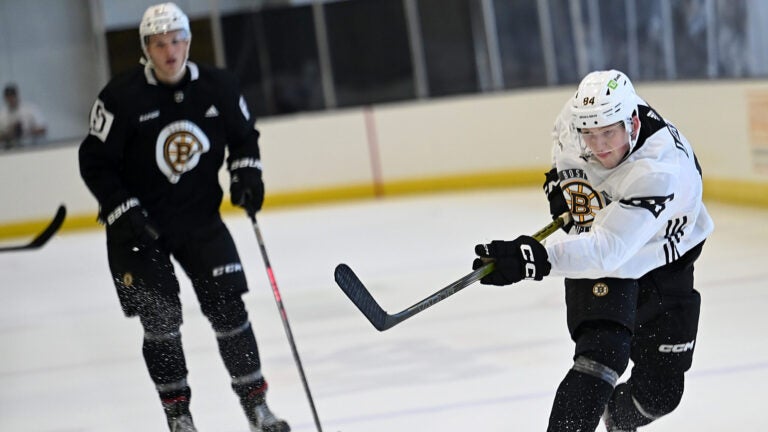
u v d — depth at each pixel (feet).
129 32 129.80
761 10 98.63
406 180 115.75
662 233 28.73
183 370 37.11
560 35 125.80
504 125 112.47
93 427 43.91
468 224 92.17
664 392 30.58
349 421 41.16
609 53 120.98
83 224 111.34
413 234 89.30
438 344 52.47
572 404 27.61
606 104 26.61
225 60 131.13
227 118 37.42
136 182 37.04
